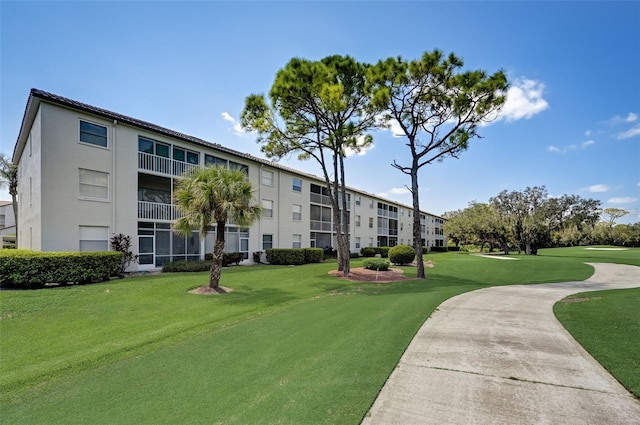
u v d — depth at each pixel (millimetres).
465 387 3848
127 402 3818
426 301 9297
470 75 14359
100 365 4980
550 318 7066
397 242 48594
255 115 17734
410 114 16328
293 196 27688
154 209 17219
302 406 3504
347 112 17203
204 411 3523
